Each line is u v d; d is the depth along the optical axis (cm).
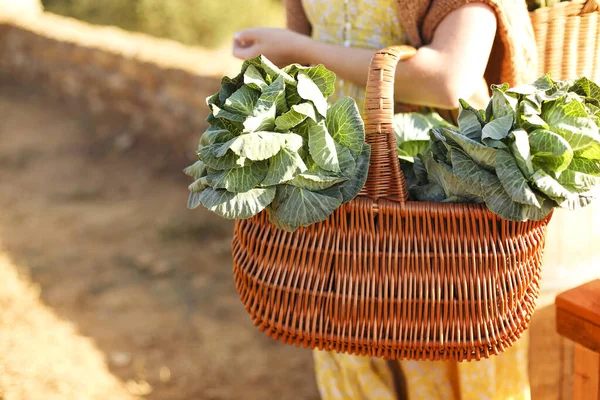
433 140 129
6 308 320
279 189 122
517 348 161
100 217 423
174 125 493
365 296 125
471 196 124
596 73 164
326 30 170
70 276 352
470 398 159
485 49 141
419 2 146
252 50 166
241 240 136
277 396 262
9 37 713
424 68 140
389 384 170
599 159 117
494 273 124
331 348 129
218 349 292
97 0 833
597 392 132
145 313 319
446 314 124
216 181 119
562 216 165
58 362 278
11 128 600
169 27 816
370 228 123
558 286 168
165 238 391
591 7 155
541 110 121
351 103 124
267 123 119
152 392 263
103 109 584
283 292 128
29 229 411
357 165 122
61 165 513
